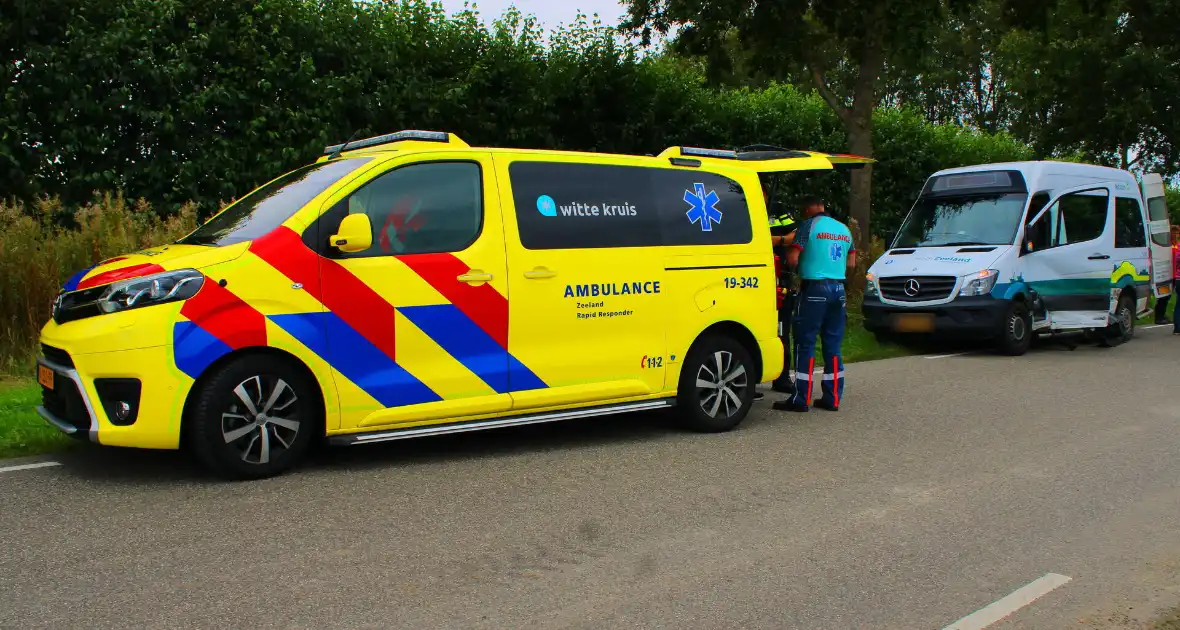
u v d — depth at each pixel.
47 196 10.23
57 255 9.16
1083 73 23.95
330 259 5.59
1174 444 6.96
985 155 21.94
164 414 5.16
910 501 5.45
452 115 13.50
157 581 4.01
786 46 15.70
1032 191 13.02
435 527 4.81
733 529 4.89
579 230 6.50
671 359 6.91
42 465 5.74
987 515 5.21
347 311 5.62
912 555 4.56
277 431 5.58
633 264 6.70
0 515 4.81
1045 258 12.91
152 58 11.18
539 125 14.38
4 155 10.46
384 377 5.76
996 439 7.09
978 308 12.09
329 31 12.55
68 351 5.16
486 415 6.18
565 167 6.52
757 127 17.20
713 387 7.18
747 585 4.14
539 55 14.70
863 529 4.93
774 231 8.51
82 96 10.94
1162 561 4.54
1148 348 13.55
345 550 4.45
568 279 6.40
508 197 6.23
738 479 5.86
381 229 5.80
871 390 9.34
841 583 4.19
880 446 6.82
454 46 13.86
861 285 15.81
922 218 13.72
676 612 3.83
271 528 4.72
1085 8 18.33
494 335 6.13
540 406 6.36
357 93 12.65
